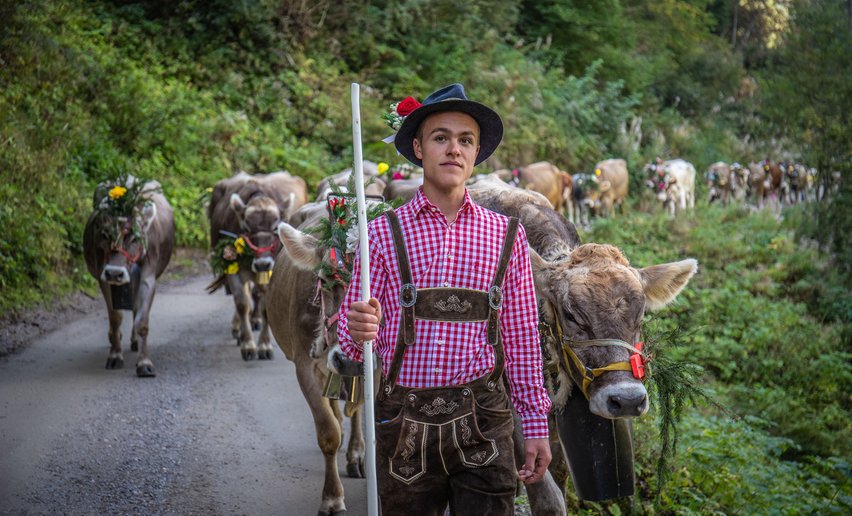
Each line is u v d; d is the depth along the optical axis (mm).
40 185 12594
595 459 3625
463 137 2729
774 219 18812
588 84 28578
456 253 2664
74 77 16266
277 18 22203
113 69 17547
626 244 16094
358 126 2590
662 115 33531
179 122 17250
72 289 11172
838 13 17391
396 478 2688
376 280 2697
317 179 18422
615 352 3414
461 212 2715
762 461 7504
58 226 11859
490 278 2682
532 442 2742
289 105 20750
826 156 16922
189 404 6914
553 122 25047
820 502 6758
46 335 9164
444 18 26016
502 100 24688
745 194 29297
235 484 5309
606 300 3471
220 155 17453
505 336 2770
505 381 3320
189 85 19297
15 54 15602
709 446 6777
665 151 30812
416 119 2748
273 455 5863
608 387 3381
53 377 7500
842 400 10750
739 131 37250
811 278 14531
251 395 7234
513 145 23484
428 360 2635
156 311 10648
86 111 15898
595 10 32062
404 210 2734
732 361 11000
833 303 13609
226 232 8570
